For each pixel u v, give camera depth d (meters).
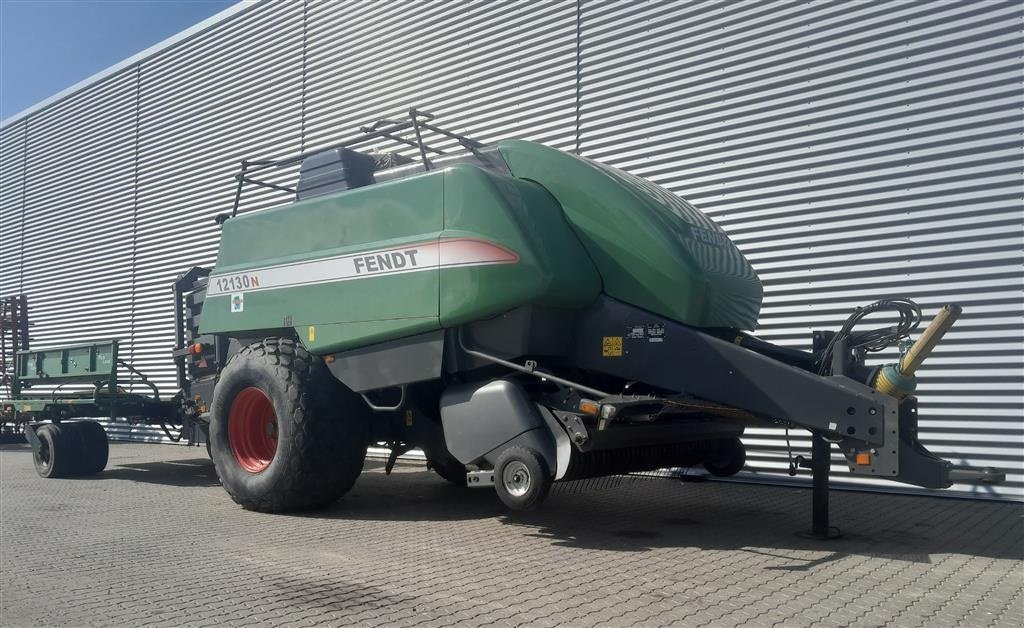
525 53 9.18
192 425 8.34
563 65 8.88
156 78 13.59
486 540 5.04
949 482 4.30
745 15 7.68
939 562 4.46
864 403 4.46
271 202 11.67
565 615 3.46
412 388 5.79
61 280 15.16
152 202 13.47
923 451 4.54
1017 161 6.35
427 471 8.71
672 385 4.98
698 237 5.42
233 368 6.17
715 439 5.92
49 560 4.55
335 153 6.31
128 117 14.04
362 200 5.75
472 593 3.81
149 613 3.53
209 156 12.61
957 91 6.62
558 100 8.88
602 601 3.67
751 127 7.60
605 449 4.95
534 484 4.65
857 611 3.54
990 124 6.47
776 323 7.42
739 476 7.59
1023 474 6.29
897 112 6.88
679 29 8.07
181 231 12.95
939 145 6.68
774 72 7.50
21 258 16.19
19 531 5.42
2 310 11.41
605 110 8.53
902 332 4.65
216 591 3.87
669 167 8.08
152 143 13.57
